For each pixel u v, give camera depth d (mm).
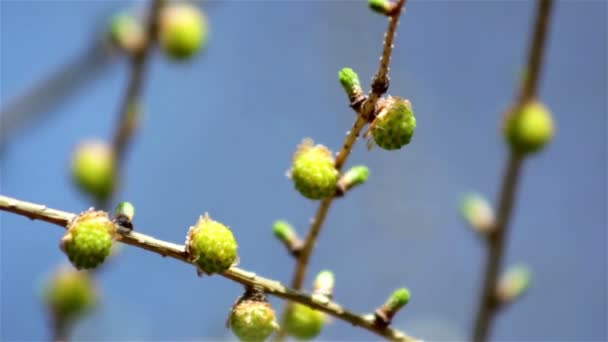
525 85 276
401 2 220
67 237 221
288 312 245
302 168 231
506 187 276
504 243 276
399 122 224
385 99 226
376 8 220
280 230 244
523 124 273
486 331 274
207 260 223
